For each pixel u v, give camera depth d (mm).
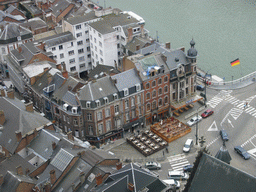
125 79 124125
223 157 83062
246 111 138000
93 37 157375
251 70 166875
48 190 90750
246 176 70562
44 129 110312
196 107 141250
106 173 91375
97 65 147875
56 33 175125
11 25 162250
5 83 160250
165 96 133750
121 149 123812
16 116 112000
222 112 138375
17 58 145250
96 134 122438
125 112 125688
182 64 132875
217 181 73500
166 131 128125
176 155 119938
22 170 97938
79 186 91438
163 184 89812
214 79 158875
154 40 156500
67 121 123062
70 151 97750
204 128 131125
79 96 118688
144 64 128375
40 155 104688
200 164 75812
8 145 108250
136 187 85812
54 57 156125
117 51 158625
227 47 183625
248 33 193875
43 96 129125
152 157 119500
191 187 76312
